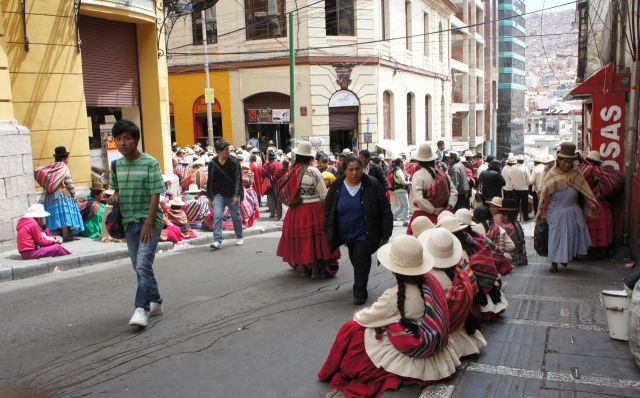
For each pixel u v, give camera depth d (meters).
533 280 6.59
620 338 4.27
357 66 22.80
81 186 10.21
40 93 9.62
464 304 3.92
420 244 3.47
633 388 3.44
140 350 4.48
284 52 22.42
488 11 49.97
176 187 13.23
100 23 11.30
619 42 9.02
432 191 6.63
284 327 5.04
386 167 14.37
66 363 4.22
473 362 3.96
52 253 7.82
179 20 23.75
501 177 12.28
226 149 9.05
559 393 3.39
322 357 4.30
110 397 3.63
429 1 30.05
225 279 6.96
